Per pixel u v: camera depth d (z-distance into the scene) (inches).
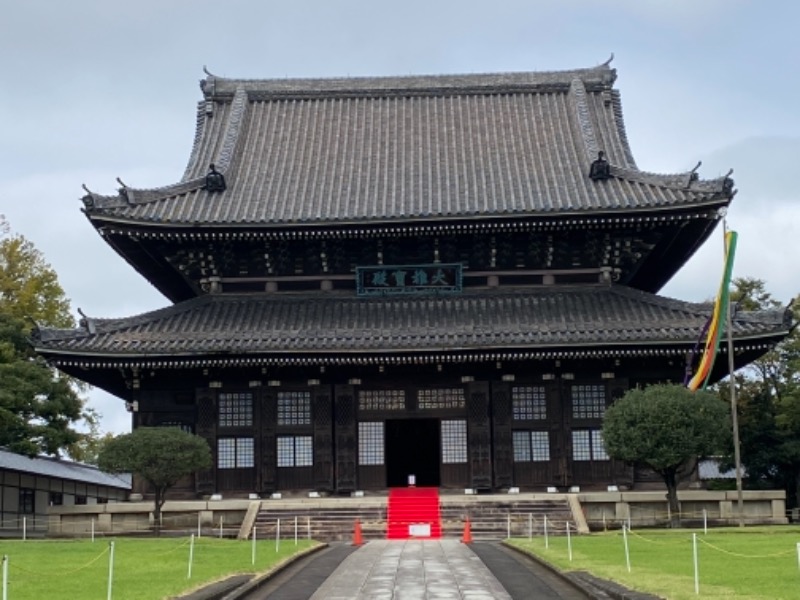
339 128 2573.8
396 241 2214.6
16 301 3142.2
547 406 2112.5
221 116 2642.7
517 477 2092.8
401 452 2647.6
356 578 1185.4
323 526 1868.8
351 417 2118.6
